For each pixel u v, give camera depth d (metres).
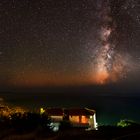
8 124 16.86
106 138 16.72
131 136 17.52
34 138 15.87
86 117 40.59
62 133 18.36
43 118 19.55
